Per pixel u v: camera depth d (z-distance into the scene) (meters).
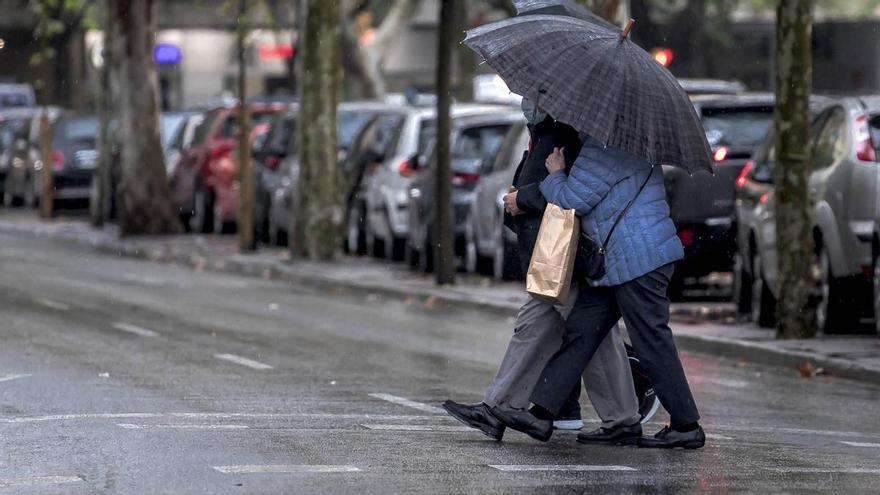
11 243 68.94
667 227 20.77
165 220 69.56
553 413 20.89
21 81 133.50
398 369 30.17
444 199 46.72
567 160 20.98
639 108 20.19
